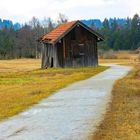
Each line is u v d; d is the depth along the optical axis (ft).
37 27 469.57
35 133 43.75
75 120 49.67
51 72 143.54
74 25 164.76
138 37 552.41
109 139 39.29
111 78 106.73
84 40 169.48
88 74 125.08
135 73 121.80
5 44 426.51
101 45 503.61
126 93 71.61
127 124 45.37
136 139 38.75
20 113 57.00
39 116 53.83
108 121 47.47
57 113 55.36
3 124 49.78
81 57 169.07
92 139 39.81
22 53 428.15
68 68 162.71
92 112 54.44
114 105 58.65
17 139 41.34
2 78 126.93
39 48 429.79
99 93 74.28
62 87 88.07
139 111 53.26
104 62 243.40
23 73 147.23
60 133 43.16
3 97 76.28
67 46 166.09
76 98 69.05
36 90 83.56
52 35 171.12
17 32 494.59
